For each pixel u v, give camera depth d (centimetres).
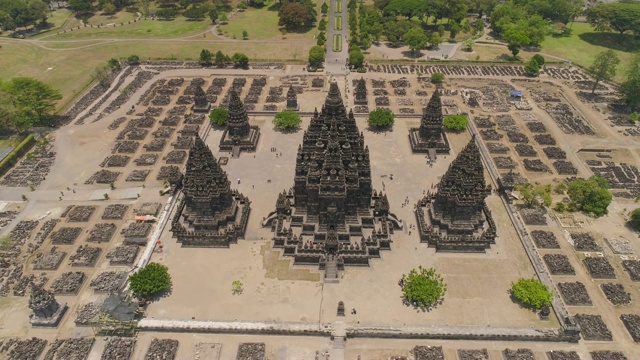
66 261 12850
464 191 12694
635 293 11906
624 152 18062
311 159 13238
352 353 10462
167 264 12750
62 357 10256
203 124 19688
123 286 11944
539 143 18538
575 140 18775
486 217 13962
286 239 13050
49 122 19888
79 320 10981
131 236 13550
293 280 12288
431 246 13300
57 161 17400
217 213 13662
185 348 10556
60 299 11675
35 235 13750
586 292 11819
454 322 11075
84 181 16275
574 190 14775
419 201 14550
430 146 17625
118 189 15775
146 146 18175
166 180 16175
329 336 10819
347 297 11788
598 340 10694
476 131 19288
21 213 14700
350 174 12812
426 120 17362
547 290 11219
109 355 10288
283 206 13888
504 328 10862
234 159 17375
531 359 10212
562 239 13650
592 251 13188
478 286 12069
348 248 12694
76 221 14312
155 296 11756
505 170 16875
